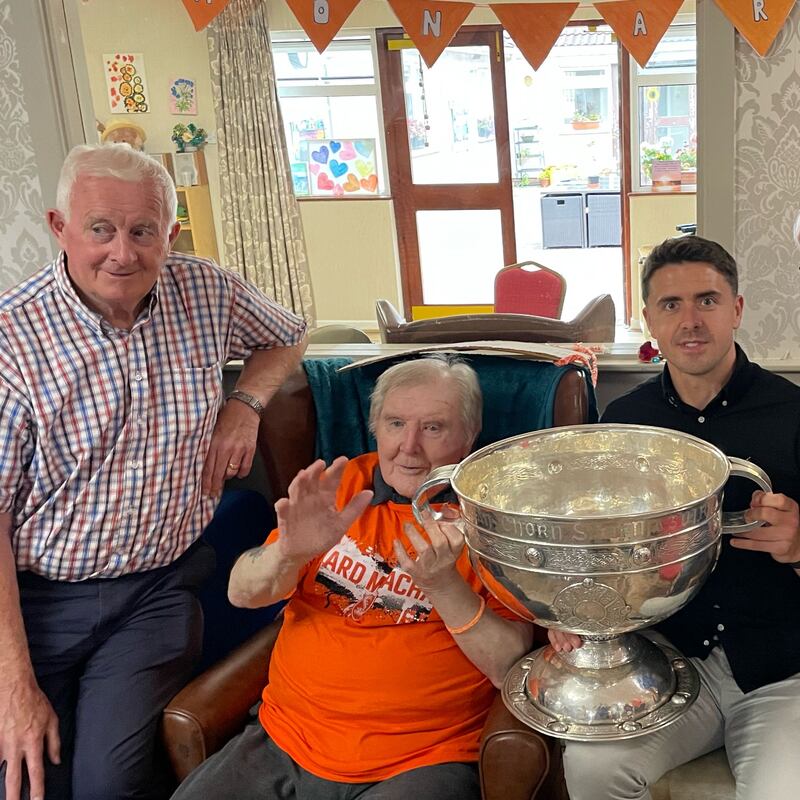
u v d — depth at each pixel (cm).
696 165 182
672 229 207
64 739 149
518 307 222
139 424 152
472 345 178
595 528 106
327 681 141
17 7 195
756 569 140
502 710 127
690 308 139
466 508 117
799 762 122
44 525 151
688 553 110
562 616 114
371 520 151
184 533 162
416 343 209
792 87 168
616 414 155
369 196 232
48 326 148
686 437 128
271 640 160
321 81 225
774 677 138
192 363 159
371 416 159
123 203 142
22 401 146
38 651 152
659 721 120
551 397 166
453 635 134
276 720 144
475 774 133
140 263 147
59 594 154
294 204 234
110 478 152
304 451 181
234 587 148
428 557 125
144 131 229
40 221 209
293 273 240
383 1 218
